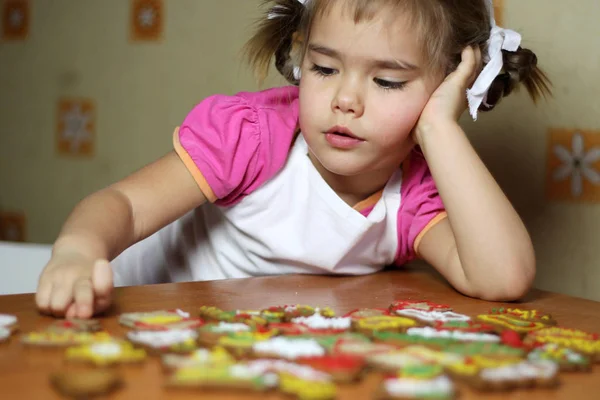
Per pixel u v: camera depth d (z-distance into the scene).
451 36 0.90
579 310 0.81
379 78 0.85
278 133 0.96
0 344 0.58
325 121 0.85
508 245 0.85
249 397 0.50
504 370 0.55
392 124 0.86
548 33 1.13
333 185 0.96
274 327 0.64
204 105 0.97
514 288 0.84
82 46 1.52
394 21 0.83
